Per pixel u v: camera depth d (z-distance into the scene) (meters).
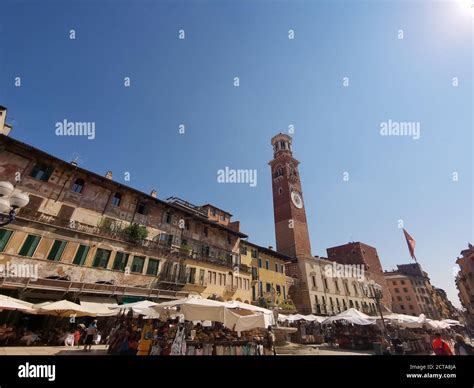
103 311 17.12
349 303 51.31
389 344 16.98
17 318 17.14
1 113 20.59
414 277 90.25
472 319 54.16
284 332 22.62
